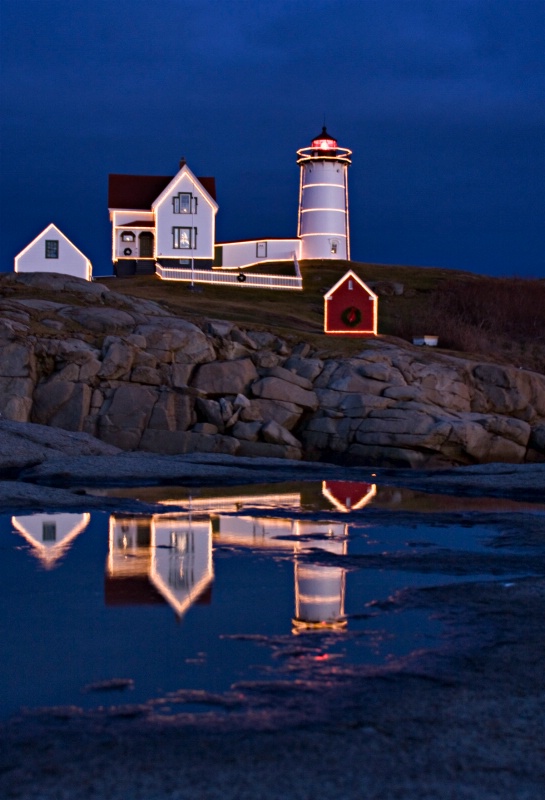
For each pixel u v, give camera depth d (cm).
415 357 4856
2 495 2495
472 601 1376
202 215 7450
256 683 984
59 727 850
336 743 805
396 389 4397
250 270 8356
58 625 1236
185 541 1923
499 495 2909
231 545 1878
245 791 701
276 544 1897
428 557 1745
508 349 6562
